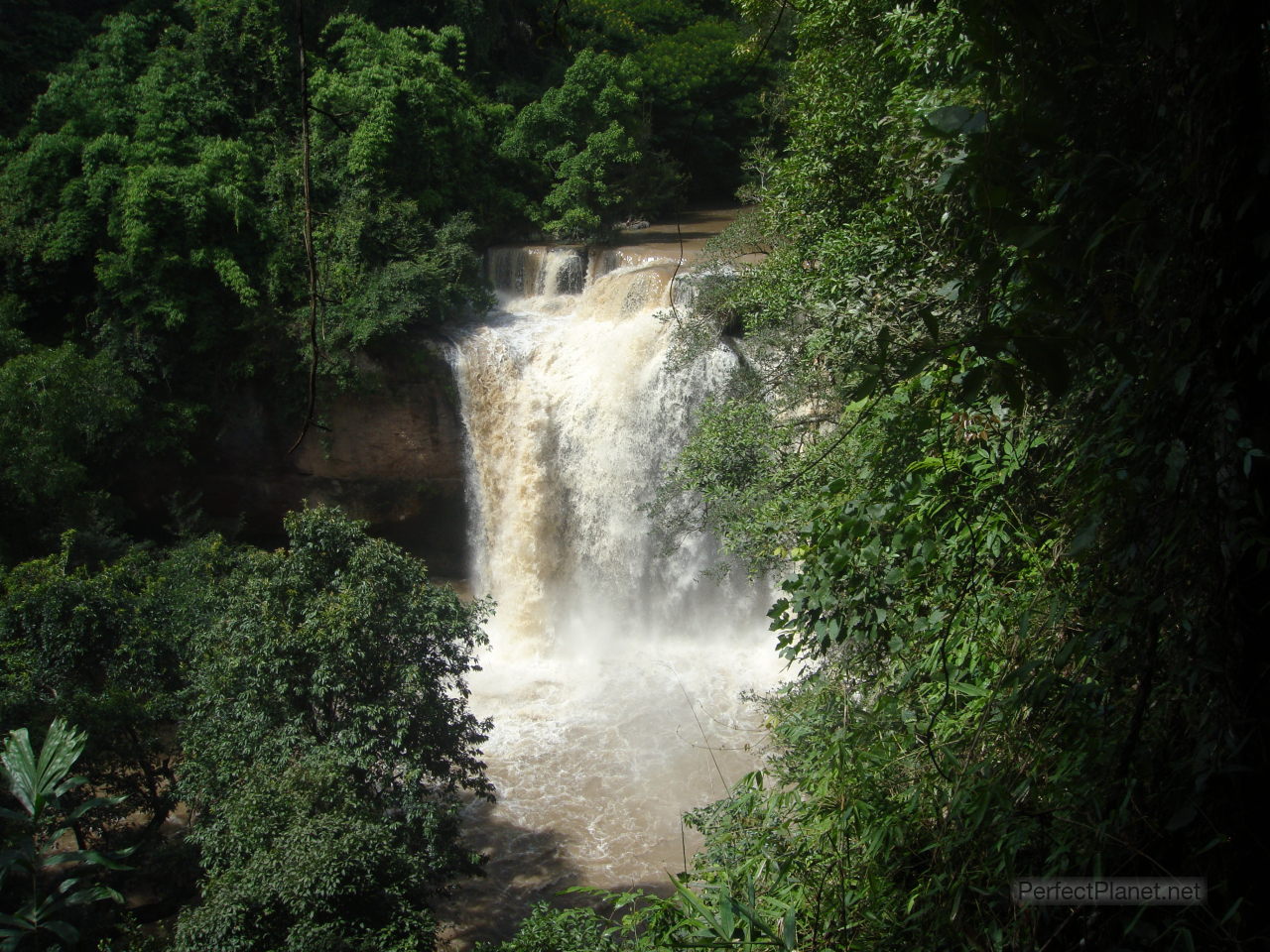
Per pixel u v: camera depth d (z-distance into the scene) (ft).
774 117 83.87
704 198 149.38
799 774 26.16
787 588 21.76
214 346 96.37
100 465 92.84
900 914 16.71
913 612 20.79
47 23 114.11
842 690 24.00
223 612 65.67
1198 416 12.53
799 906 18.04
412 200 105.09
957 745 18.33
